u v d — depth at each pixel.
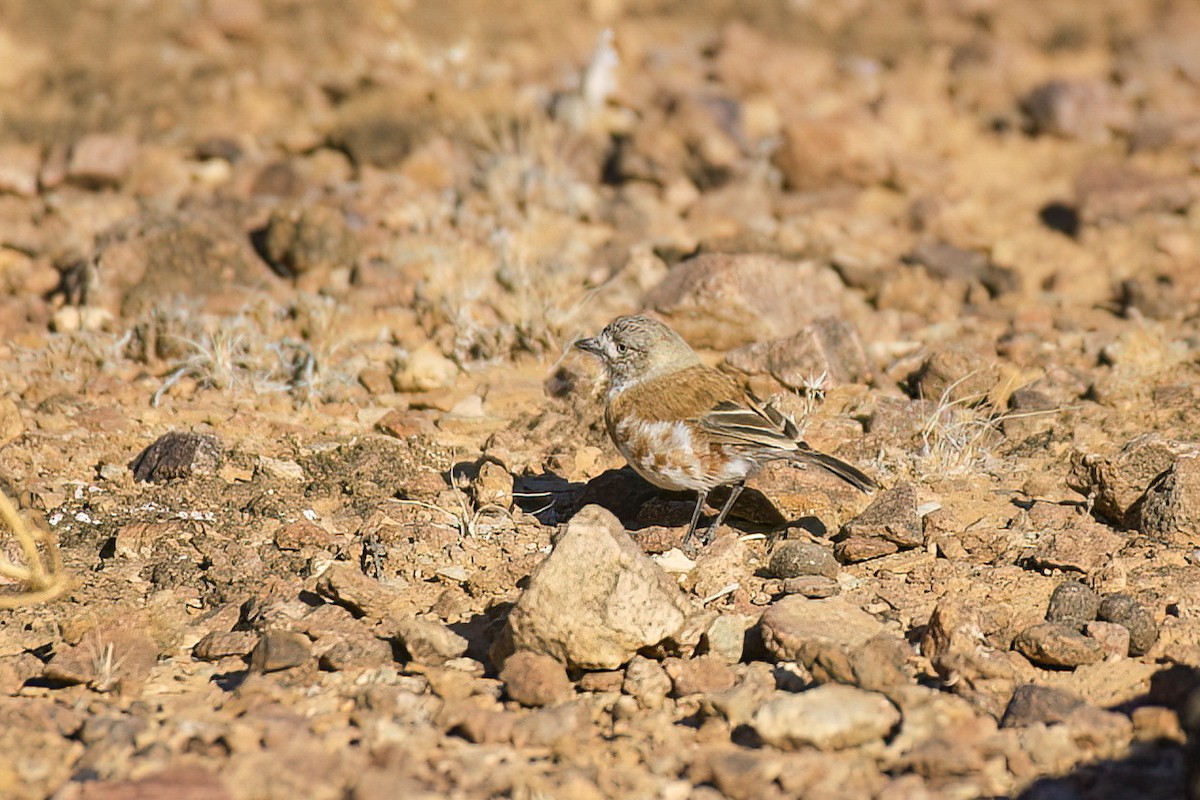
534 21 41.81
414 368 21.80
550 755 11.58
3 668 13.01
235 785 10.74
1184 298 26.38
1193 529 15.76
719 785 10.96
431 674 12.86
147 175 30.14
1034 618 14.11
